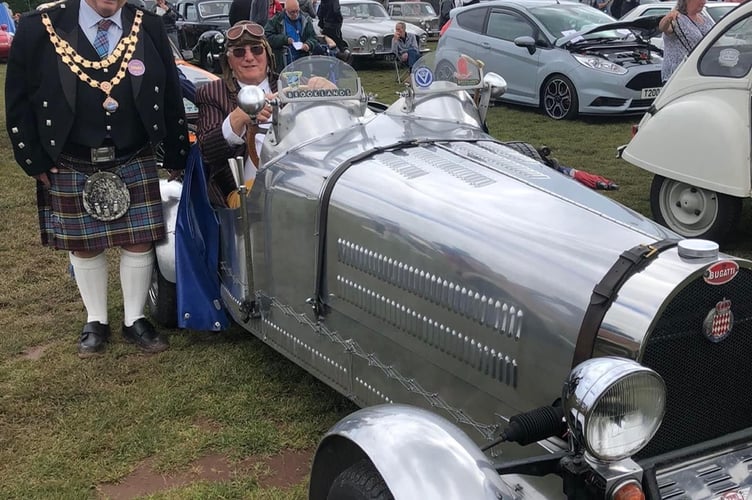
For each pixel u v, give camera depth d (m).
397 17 19.81
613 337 1.79
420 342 2.34
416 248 2.32
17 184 6.98
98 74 3.34
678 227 5.37
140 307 3.80
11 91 3.28
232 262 3.46
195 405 3.19
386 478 1.62
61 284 4.64
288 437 2.96
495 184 2.41
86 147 3.43
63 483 2.69
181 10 15.13
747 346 1.98
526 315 1.99
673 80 5.22
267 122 3.31
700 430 1.98
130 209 3.60
